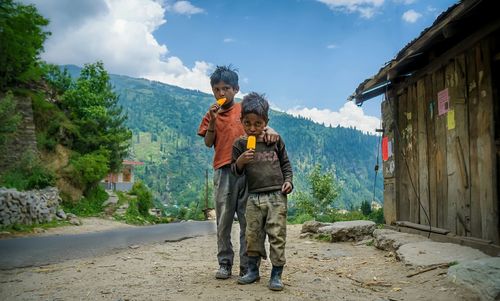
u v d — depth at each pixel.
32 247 7.55
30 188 18.50
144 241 8.84
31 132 21.53
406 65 7.96
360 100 9.75
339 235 8.49
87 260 5.86
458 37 6.70
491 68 5.67
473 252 5.30
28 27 21.94
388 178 9.22
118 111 28.84
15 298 3.57
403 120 8.57
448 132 6.79
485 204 5.79
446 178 6.86
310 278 4.47
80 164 23.36
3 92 21.47
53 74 27.94
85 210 22.88
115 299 3.43
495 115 5.62
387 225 9.06
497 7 5.33
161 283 3.98
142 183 30.25
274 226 3.75
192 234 10.98
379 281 4.50
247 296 3.44
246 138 4.01
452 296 3.81
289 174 3.94
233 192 4.22
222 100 4.17
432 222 7.31
